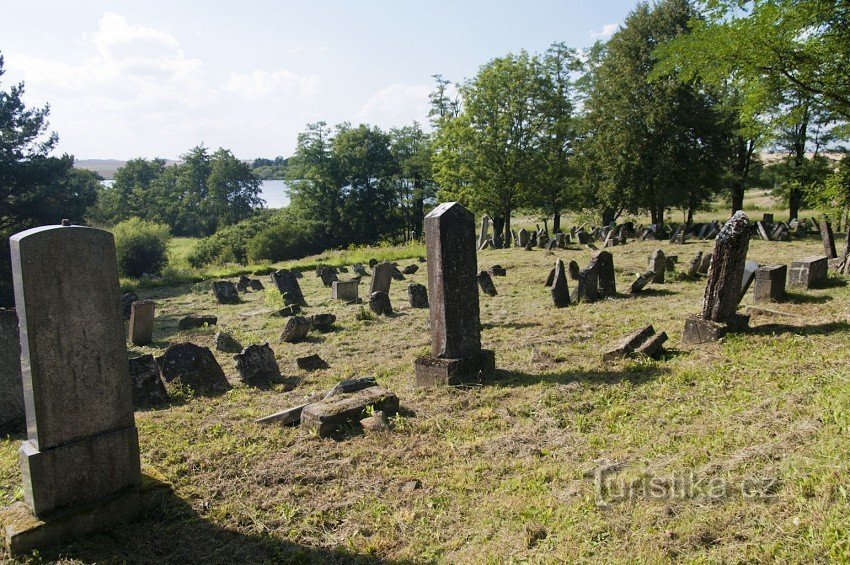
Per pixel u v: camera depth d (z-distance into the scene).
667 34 34.59
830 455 4.56
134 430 4.88
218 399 8.51
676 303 13.05
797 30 11.98
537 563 3.96
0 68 25.48
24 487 4.58
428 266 8.36
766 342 8.54
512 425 6.61
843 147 30.83
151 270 34.72
